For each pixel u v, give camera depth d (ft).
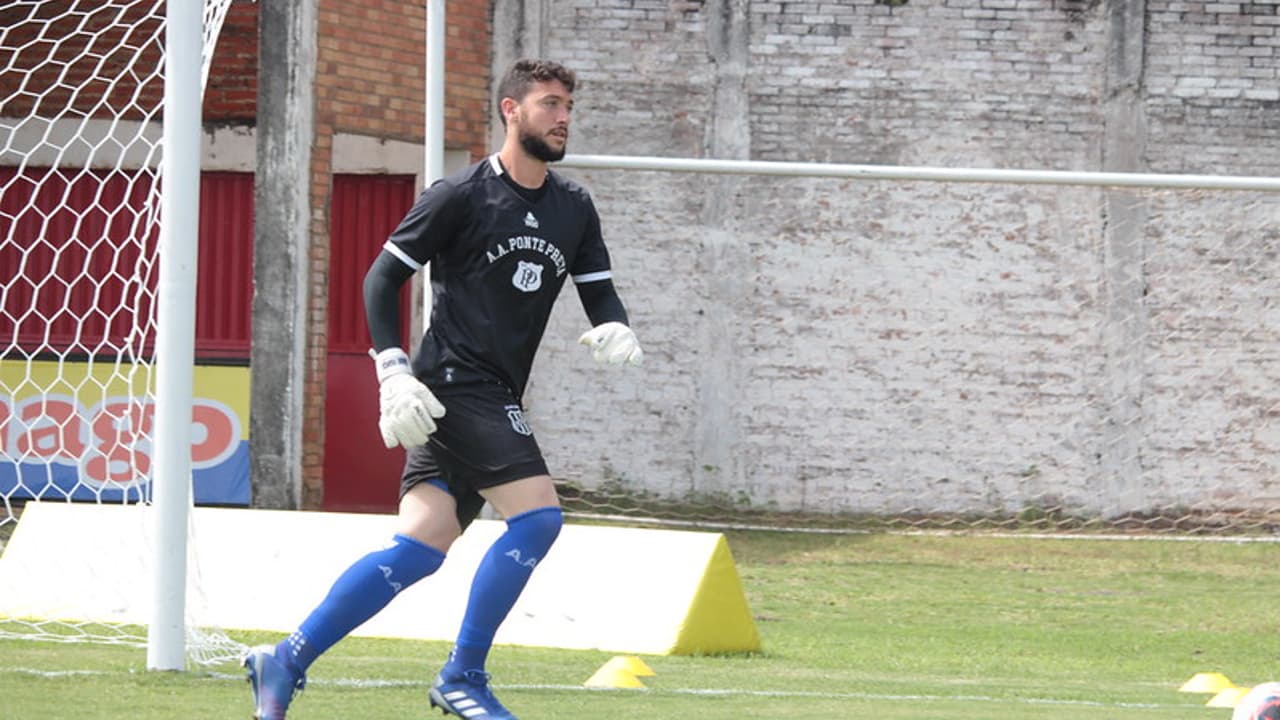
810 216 183.83
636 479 183.93
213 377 160.45
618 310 57.06
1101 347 183.83
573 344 183.73
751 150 183.83
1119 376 183.52
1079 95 183.83
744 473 184.03
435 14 107.34
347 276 173.88
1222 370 183.73
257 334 157.89
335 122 161.27
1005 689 80.23
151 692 63.05
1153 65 183.83
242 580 98.07
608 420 183.93
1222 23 183.93
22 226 164.35
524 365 54.13
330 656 84.33
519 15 177.78
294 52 157.17
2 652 78.48
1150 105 183.83
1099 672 99.86
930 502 183.73
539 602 95.14
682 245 183.73
